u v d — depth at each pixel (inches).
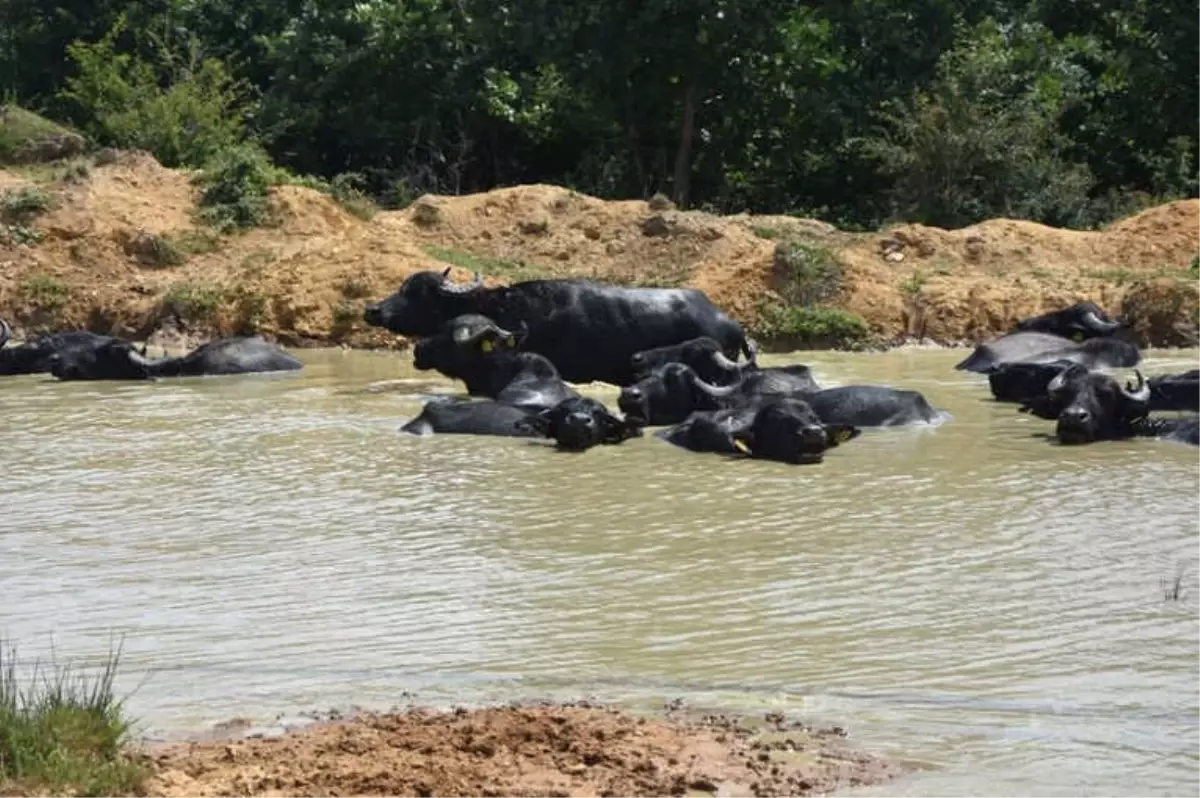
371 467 681.6
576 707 380.8
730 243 1249.4
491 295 932.6
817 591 480.7
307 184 1427.2
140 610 466.9
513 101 1715.1
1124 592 477.1
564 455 711.7
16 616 462.0
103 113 1689.2
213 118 1683.1
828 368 1016.2
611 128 1702.8
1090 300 1174.3
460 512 591.8
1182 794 330.3
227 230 1311.5
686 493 624.7
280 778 335.0
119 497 623.2
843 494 621.0
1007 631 439.5
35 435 771.4
